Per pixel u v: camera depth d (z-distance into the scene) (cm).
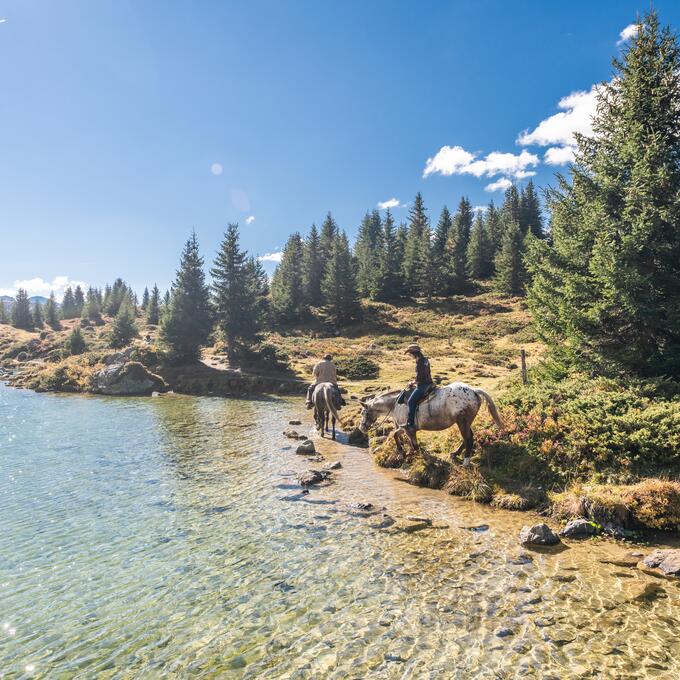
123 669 486
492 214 11612
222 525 894
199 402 3162
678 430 948
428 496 1048
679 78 1451
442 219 13175
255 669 476
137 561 749
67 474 1305
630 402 1121
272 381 3859
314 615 571
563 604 570
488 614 555
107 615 594
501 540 780
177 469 1344
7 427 2138
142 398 3456
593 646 487
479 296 8694
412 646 501
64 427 2127
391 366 4588
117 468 1367
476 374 3862
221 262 5222
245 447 1648
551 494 948
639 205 1421
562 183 1764
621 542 757
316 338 7281
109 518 954
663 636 498
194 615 585
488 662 470
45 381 4188
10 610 614
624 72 1573
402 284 9181
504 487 1016
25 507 1031
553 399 1280
